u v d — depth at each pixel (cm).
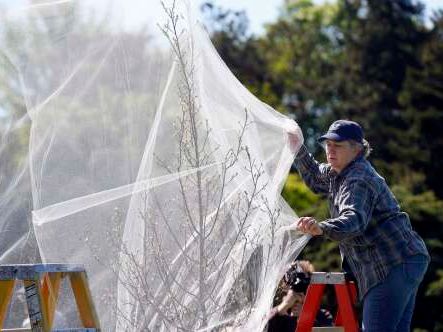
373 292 1061
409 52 5706
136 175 1033
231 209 1012
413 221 4009
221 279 992
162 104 1038
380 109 5381
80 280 927
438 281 3766
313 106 5891
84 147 1051
